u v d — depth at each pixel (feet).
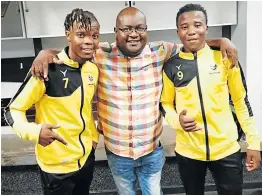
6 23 8.71
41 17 8.59
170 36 9.77
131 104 4.71
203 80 4.50
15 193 7.45
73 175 4.58
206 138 4.58
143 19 4.47
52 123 4.39
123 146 4.85
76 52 4.23
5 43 9.80
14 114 4.17
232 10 8.64
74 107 4.38
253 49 8.35
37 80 4.16
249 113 4.77
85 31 4.13
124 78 4.67
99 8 8.48
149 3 8.48
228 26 9.42
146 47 4.74
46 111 4.40
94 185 7.57
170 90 4.78
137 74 4.66
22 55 9.93
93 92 4.58
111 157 5.02
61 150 4.44
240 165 4.76
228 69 4.52
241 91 4.68
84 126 4.49
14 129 4.08
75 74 4.37
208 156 4.64
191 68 4.53
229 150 4.66
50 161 4.50
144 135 4.83
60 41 9.82
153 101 4.77
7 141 8.46
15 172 8.19
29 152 8.14
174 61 4.66
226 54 4.46
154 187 5.24
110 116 4.78
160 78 4.78
